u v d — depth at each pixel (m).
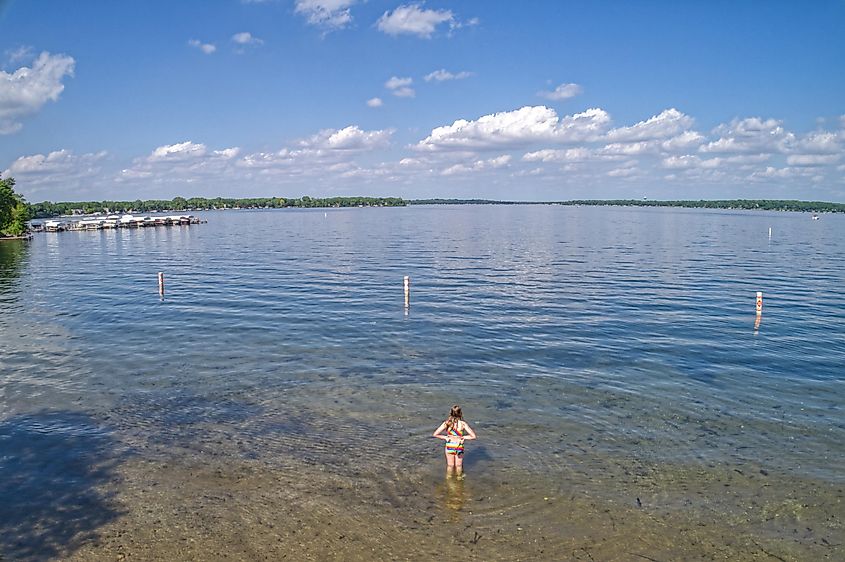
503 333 34.72
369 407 22.66
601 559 13.26
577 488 16.38
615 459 18.17
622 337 33.53
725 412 22.05
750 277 58.72
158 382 25.72
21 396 23.88
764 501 15.73
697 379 25.94
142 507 15.32
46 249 102.94
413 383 25.55
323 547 13.62
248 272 64.69
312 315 40.22
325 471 17.34
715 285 53.28
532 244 104.31
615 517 14.92
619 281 55.97
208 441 19.48
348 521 14.69
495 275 60.88
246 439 19.66
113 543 13.74
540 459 18.16
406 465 17.75
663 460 18.11
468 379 26.11
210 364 28.47
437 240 115.38
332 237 126.88
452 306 43.34
